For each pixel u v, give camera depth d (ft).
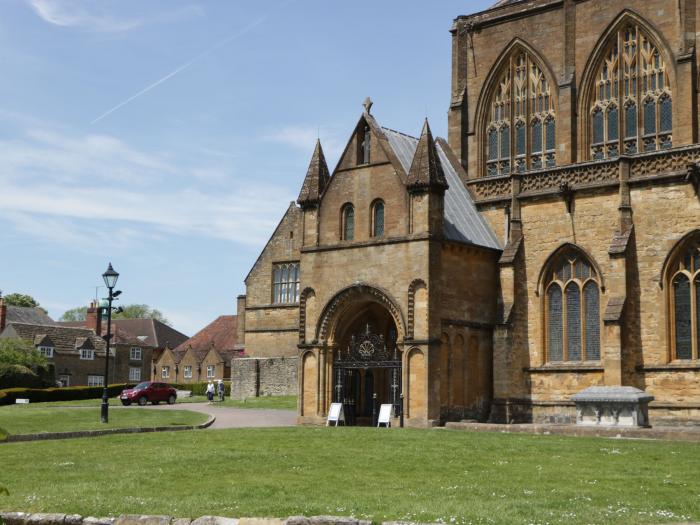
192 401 319.88
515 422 186.19
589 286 184.44
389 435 138.10
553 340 187.93
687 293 172.55
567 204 187.42
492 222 198.90
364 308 191.31
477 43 217.97
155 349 531.91
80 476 96.99
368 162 188.44
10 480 94.32
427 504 77.10
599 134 198.49
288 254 314.14
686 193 172.76
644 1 192.44
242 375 314.14
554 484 89.45
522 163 209.56
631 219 178.19
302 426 172.04
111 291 190.60
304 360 190.90
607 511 73.26
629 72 195.42
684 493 83.35
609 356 171.83
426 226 176.86
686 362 170.50
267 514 73.87
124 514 73.51
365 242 184.96
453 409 178.50
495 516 71.20
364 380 195.83
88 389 335.67
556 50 204.95
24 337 443.32
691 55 184.65
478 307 187.62
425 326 174.50
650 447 120.67
